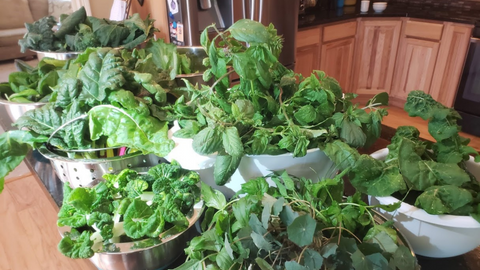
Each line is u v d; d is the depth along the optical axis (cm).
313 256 42
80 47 128
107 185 67
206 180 73
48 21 138
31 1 461
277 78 72
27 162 98
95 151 78
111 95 71
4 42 415
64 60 115
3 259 77
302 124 66
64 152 81
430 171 60
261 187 57
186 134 67
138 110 71
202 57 129
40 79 107
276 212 46
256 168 65
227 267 47
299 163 65
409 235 57
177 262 64
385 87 303
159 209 60
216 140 58
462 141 70
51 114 76
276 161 63
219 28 201
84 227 64
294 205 52
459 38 241
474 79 240
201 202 65
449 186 56
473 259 61
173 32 194
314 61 271
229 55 67
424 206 53
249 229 48
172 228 61
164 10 193
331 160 65
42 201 95
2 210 91
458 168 60
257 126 65
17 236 83
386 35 282
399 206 53
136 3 209
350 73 303
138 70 85
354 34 288
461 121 257
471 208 55
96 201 64
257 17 203
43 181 88
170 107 78
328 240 48
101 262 59
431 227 55
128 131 71
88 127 75
